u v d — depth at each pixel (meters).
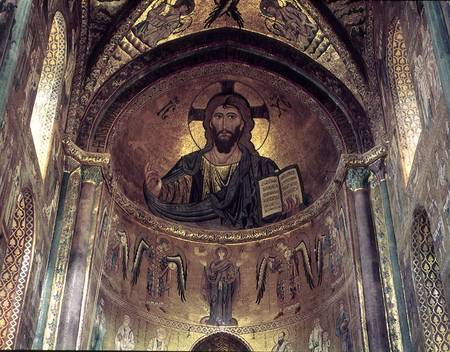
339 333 16.09
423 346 13.43
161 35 18.48
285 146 19.28
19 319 13.19
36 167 13.98
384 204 16.11
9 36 11.83
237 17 18.67
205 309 17.98
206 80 19.44
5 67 11.52
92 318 15.50
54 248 15.37
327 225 17.64
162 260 18.17
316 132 18.56
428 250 14.06
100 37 17.80
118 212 17.58
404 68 16.03
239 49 19.02
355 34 17.89
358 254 15.71
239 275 18.52
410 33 14.48
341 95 18.11
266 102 19.56
